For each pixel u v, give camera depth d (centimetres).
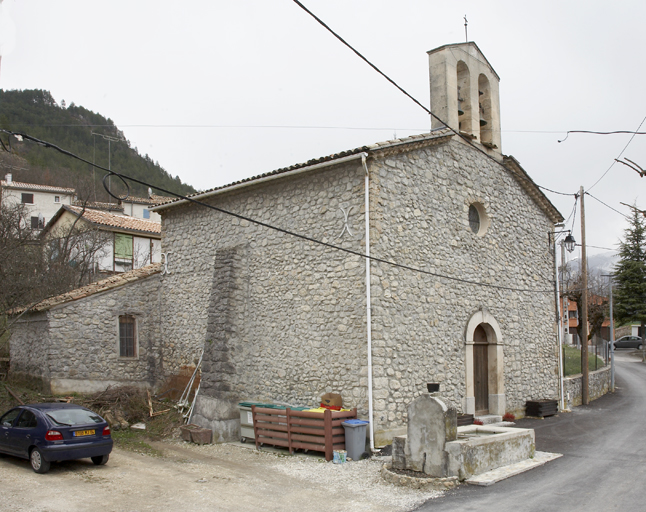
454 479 856
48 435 930
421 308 1250
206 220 1545
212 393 1298
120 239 2800
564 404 1811
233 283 1367
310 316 1243
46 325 1532
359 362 1137
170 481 914
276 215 1346
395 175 1228
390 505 772
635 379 2811
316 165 1212
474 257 1448
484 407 1480
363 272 1151
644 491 814
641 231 3988
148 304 1670
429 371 1248
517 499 774
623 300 3928
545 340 1734
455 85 1473
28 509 743
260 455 1124
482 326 1490
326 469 994
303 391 1234
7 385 1538
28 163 4541
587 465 988
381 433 1102
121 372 1611
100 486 870
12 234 1973
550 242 1825
